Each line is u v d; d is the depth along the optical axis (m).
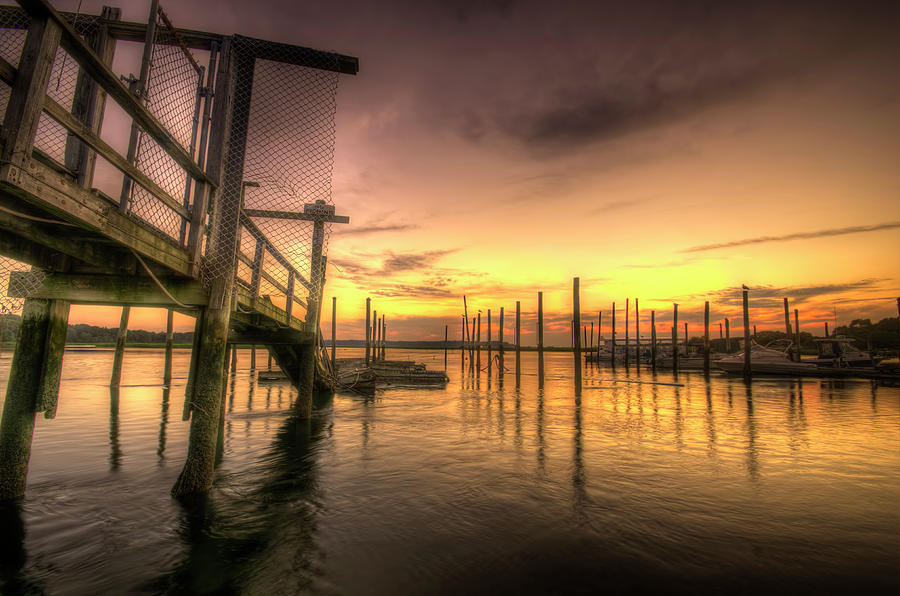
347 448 11.70
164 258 5.88
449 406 20.83
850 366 41.53
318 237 14.01
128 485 8.05
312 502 7.64
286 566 5.45
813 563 5.80
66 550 5.68
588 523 6.96
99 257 6.10
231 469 9.47
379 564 5.54
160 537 6.11
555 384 34.44
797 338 49.00
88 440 11.71
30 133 3.27
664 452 11.80
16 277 6.04
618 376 43.53
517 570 5.47
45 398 6.71
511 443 12.73
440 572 5.38
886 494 8.54
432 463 10.38
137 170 5.03
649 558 5.86
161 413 16.09
